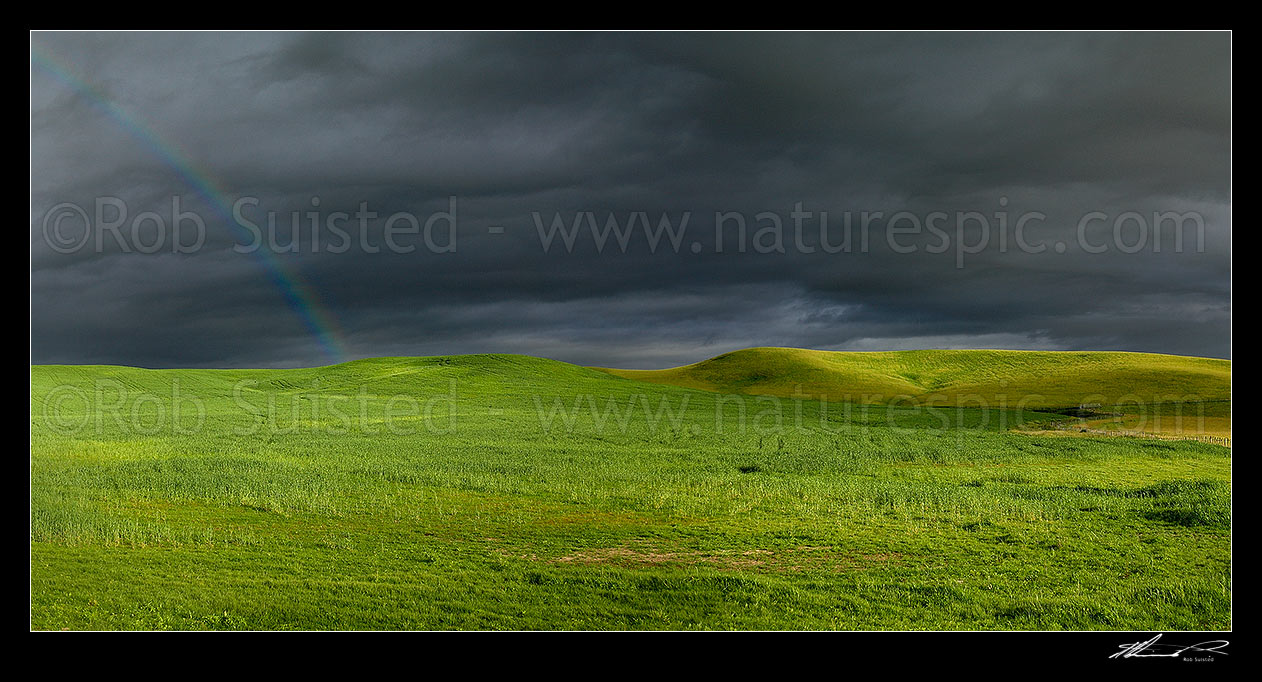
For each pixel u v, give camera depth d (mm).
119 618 15617
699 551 21797
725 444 56250
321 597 17141
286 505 27359
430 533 23672
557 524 25172
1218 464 44156
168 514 25750
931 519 25703
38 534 21359
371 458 42438
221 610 16203
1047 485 34406
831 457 45688
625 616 16266
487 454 45281
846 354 164375
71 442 49719
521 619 15992
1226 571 19000
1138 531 23594
